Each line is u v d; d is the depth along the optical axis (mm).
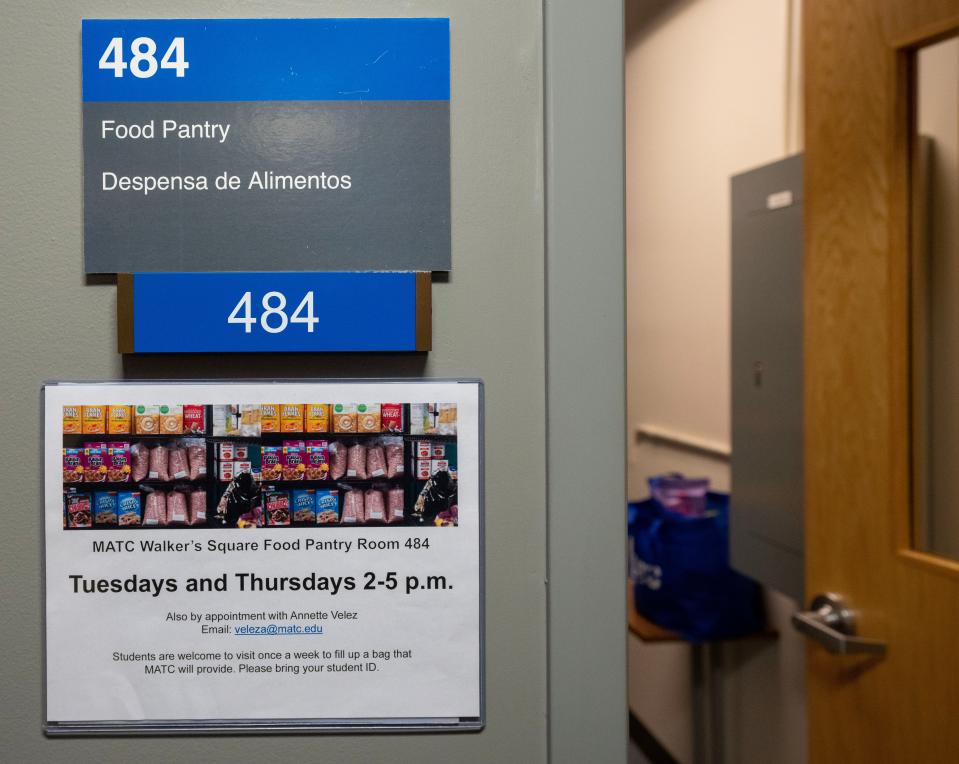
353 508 627
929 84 1174
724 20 2455
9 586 621
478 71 636
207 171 618
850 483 1298
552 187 628
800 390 1713
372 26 623
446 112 628
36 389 621
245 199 618
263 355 628
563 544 627
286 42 619
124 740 624
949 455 1169
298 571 624
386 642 628
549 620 628
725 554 2150
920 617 1153
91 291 623
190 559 621
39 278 621
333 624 627
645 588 2266
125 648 621
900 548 1196
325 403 626
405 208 625
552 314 628
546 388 636
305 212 620
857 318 1276
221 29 617
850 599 1298
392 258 625
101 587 620
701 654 2424
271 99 619
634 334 3334
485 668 635
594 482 630
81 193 622
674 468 2877
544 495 639
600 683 629
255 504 623
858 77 1267
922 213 1189
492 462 637
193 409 622
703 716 2475
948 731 1098
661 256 3020
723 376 2492
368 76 623
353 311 619
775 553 1814
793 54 2064
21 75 619
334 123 622
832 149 1330
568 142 630
